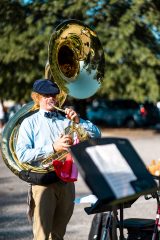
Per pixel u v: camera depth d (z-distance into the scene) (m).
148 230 5.81
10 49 25.94
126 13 25.62
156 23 25.95
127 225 5.85
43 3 25.59
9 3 26.19
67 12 25.23
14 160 5.83
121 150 4.49
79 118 5.82
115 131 31.97
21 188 12.48
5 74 26.98
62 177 5.60
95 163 4.24
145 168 4.49
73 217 9.52
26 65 26.42
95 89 6.23
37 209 5.79
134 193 4.22
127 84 26.30
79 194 11.41
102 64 6.30
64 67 6.04
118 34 25.36
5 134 5.90
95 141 4.43
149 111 34.66
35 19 25.84
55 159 5.66
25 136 5.75
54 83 5.91
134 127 34.81
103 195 4.07
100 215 6.00
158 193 5.68
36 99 5.93
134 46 25.66
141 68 26.38
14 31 26.05
